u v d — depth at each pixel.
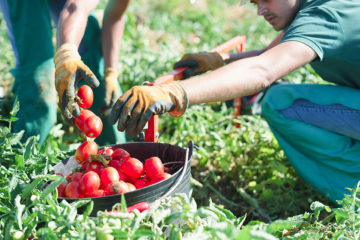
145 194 1.75
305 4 2.41
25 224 1.66
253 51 3.12
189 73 2.79
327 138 2.72
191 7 7.24
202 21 6.36
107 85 3.07
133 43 4.95
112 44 3.13
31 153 2.21
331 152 2.72
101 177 1.88
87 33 3.07
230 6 7.48
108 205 1.72
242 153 3.32
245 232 1.29
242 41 3.57
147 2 7.36
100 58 3.12
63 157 2.38
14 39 2.88
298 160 2.90
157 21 6.25
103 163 1.97
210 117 3.51
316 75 4.20
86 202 1.68
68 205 1.63
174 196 1.70
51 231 1.53
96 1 2.38
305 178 2.88
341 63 2.46
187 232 1.66
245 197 2.97
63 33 2.16
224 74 2.02
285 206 2.90
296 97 2.87
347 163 2.68
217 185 3.19
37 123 2.90
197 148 2.09
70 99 1.96
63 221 1.57
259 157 3.22
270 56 2.12
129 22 5.68
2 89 3.91
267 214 2.87
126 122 1.93
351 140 2.71
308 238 1.76
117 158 2.04
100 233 1.51
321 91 2.82
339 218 1.90
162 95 1.92
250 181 3.18
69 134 3.68
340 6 2.30
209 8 7.11
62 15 2.24
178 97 1.94
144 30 5.21
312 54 2.18
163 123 3.69
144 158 2.26
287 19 2.50
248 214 2.84
